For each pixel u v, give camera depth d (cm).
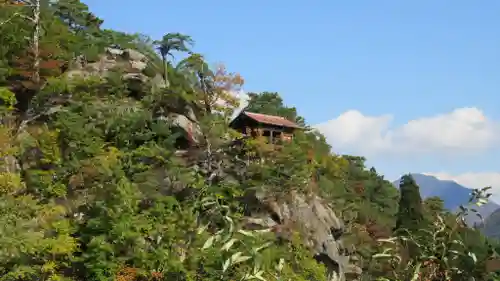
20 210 4028
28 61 5991
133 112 6159
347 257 6278
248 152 6494
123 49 7856
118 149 5709
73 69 6600
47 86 5772
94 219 4403
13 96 5447
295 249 5516
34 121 5647
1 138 4662
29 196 4256
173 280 4472
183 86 7375
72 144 5184
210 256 4688
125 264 4347
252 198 5950
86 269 4250
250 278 4462
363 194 9106
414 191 8438
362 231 6962
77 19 8275
